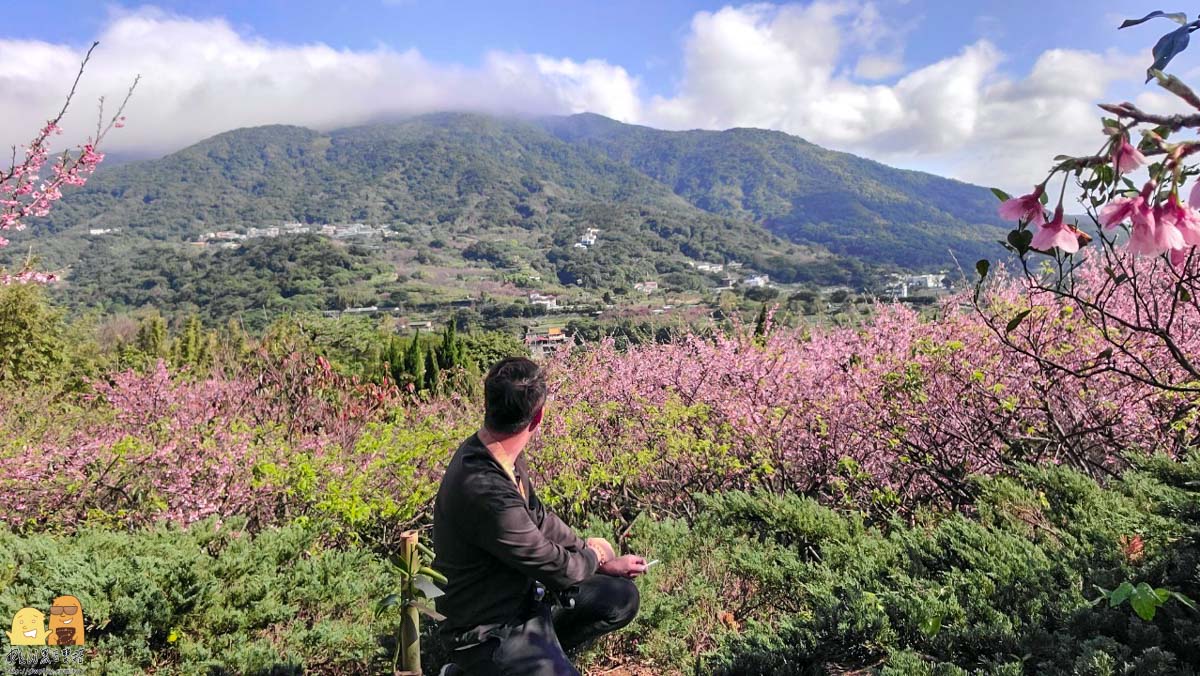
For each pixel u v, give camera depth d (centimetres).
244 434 597
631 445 578
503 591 221
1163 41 113
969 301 514
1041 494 374
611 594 263
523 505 219
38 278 649
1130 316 439
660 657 326
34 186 583
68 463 544
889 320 614
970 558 304
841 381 558
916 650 255
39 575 321
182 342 2977
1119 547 298
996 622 246
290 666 307
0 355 1877
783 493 526
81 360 2406
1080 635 239
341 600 378
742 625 350
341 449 643
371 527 542
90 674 300
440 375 937
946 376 492
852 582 304
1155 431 458
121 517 527
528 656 217
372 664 340
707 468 551
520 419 222
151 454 544
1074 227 136
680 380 653
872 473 498
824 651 261
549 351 775
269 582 371
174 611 333
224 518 536
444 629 229
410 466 556
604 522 526
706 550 404
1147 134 118
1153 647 208
